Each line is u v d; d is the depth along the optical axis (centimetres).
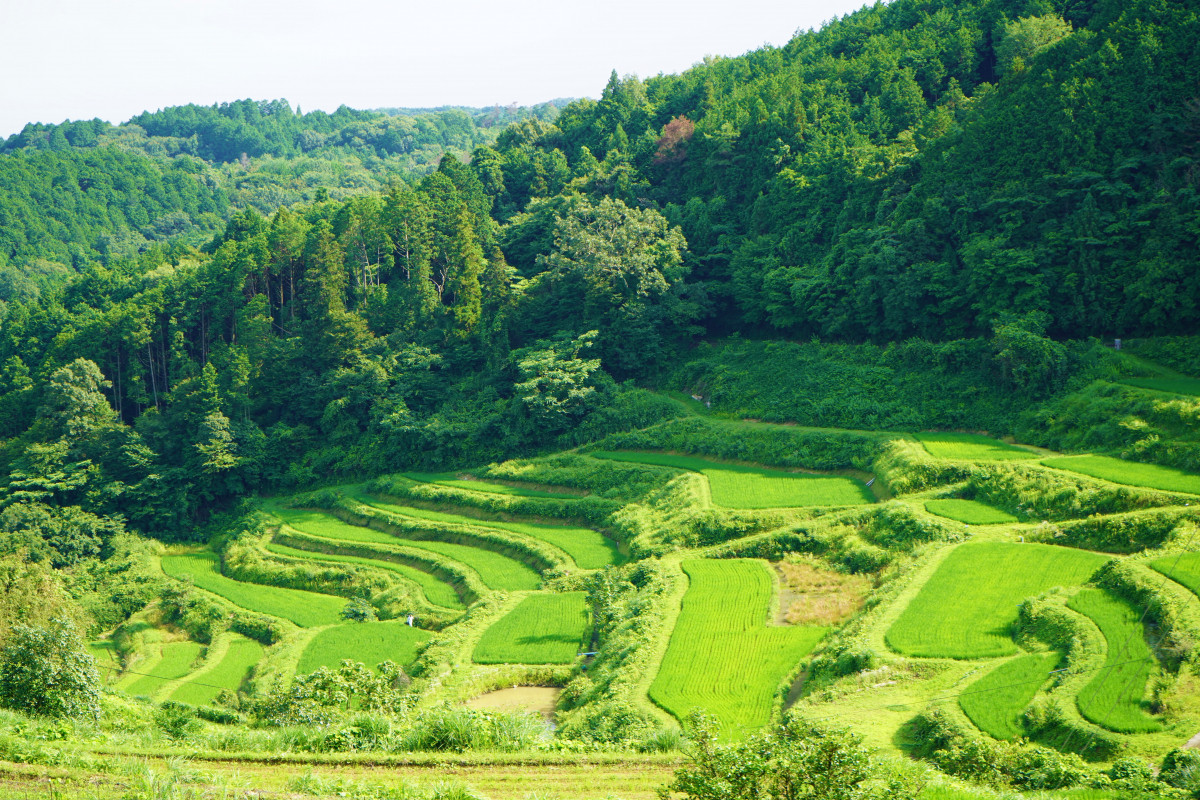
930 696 3447
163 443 9731
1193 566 3928
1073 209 7475
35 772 2270
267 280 11412
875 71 10800
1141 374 6531
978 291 7581
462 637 5450
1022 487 5503
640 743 2847
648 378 9406
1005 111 8188
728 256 9775
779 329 9275
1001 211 7694
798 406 7894
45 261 19275
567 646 5203
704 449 7812
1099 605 3819
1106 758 2756
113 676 6369
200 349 11406
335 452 9569
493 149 13988
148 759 2498
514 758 2602
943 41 10631
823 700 3603
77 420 9694
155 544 8850
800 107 10394
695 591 5262
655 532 6406
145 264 13775
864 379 7806
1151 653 3338
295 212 13875
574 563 6512
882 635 4019
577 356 9144
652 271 9231
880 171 8931
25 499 9025
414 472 9144
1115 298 7050
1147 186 7212
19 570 4516
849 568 5409
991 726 3023
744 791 1816
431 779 2464
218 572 8194
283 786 2305
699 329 9475
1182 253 6838
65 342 11025
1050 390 6744
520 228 11512
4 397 10675
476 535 7444
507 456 8800
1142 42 7712
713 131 11212
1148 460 5503
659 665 4319
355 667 3700
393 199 11944
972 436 6725
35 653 3198
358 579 7250
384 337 10175
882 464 6481
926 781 2180
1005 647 3753
